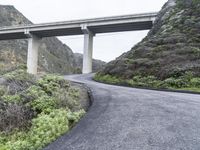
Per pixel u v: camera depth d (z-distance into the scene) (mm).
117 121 7902
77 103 11281
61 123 7621
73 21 67625
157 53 29297
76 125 7664
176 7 47312
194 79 20797
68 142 6258
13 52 96938
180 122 7684
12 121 8008
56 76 14461
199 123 7578
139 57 30688
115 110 9539
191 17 39156
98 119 8219
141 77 25047
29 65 73000
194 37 30750
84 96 14016
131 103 11125
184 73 22281
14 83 11500
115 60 35062
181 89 19656
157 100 12086
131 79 25500
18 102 9188
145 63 27297
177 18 41562
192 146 5703
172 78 21844
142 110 9492
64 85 13977
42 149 6043
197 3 42500
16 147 6352
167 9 49906
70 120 8297
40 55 114500
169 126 7266
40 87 11109
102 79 30391
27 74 13242
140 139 6207
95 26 66625
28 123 7992
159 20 48625
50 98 9797
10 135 7371
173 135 6469
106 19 64250
